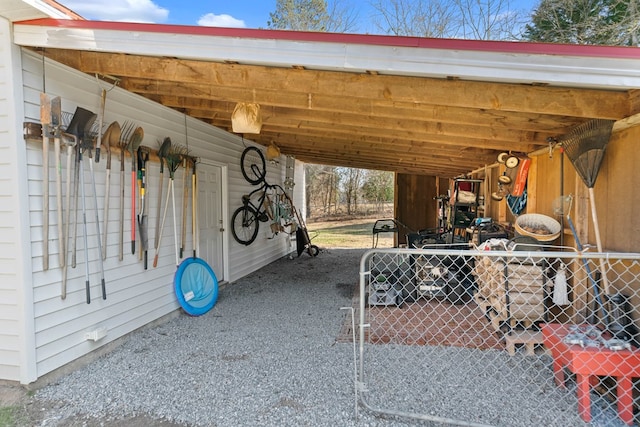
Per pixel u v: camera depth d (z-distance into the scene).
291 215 8.33
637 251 2.38
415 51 2.28
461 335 3.46
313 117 4.13
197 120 4.82
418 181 9.80
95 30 2.47
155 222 3.86
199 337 3.53
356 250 10.03
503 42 2.17
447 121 3.44
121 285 3.36
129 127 3.50
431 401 2.35
